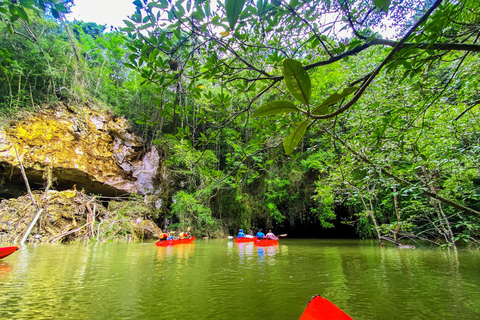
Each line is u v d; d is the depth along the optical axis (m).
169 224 17.98
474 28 1.90
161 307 3.37
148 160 17.66
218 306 3.39
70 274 5.32
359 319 2.97
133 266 6.27
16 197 14.55
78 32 17.88
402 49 1.46
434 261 6.80
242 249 10.38
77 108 15.44
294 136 0.95
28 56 13.95
